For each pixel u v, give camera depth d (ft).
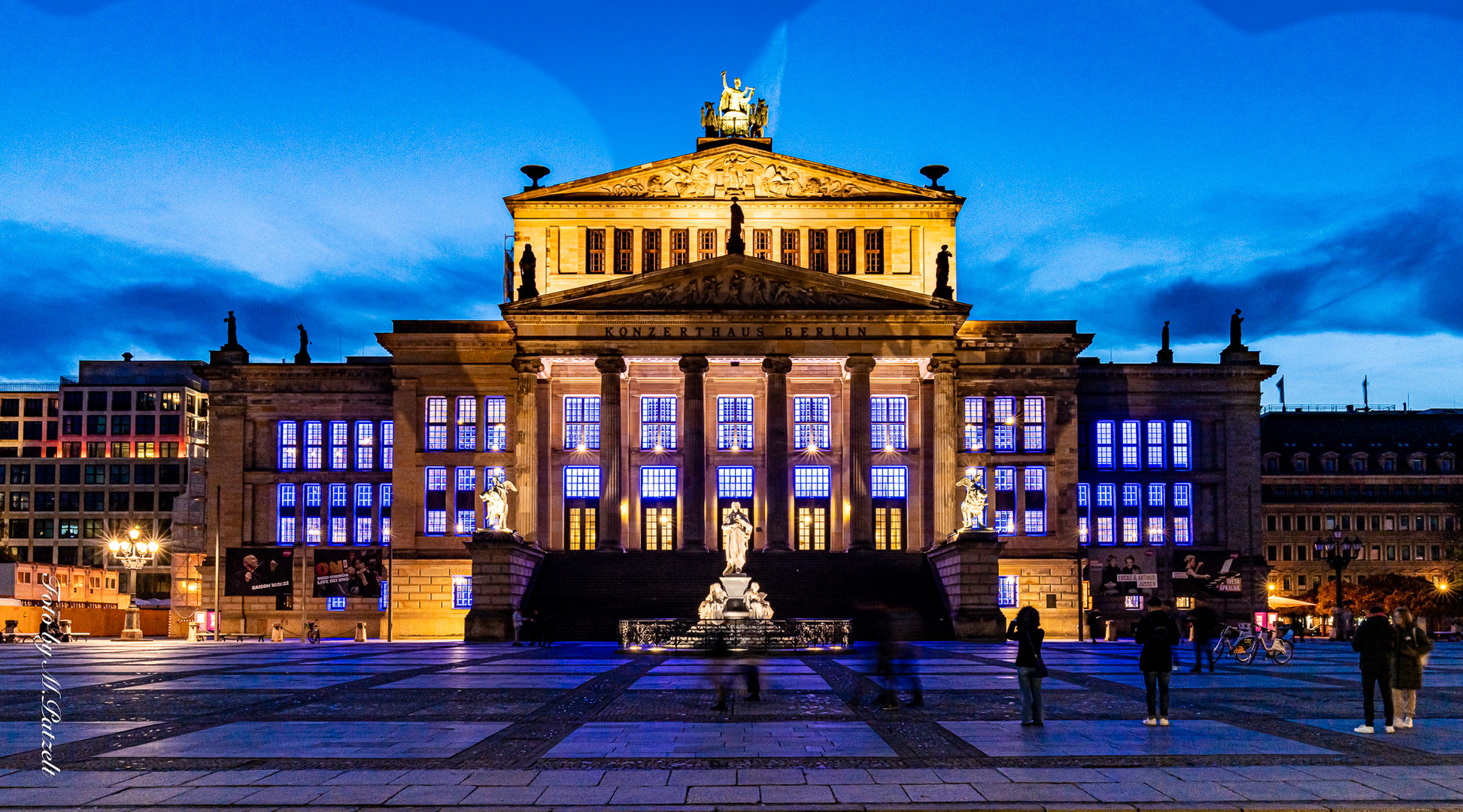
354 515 323.98
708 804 54.75
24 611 339.36
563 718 88.02
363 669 147.13
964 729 80.02
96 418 608.60
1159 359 342.44
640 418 316.40
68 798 56.49
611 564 278.87
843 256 313.53
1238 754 68.54
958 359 298.35
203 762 66.49
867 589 265.34
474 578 253.24
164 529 595.06
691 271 288.92
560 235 313.32
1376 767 64.13
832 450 315.37
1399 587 381.60
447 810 53.67
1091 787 58.29
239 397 327.47
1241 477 323.37
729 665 111.24
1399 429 493.77
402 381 314.35
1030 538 308.19
